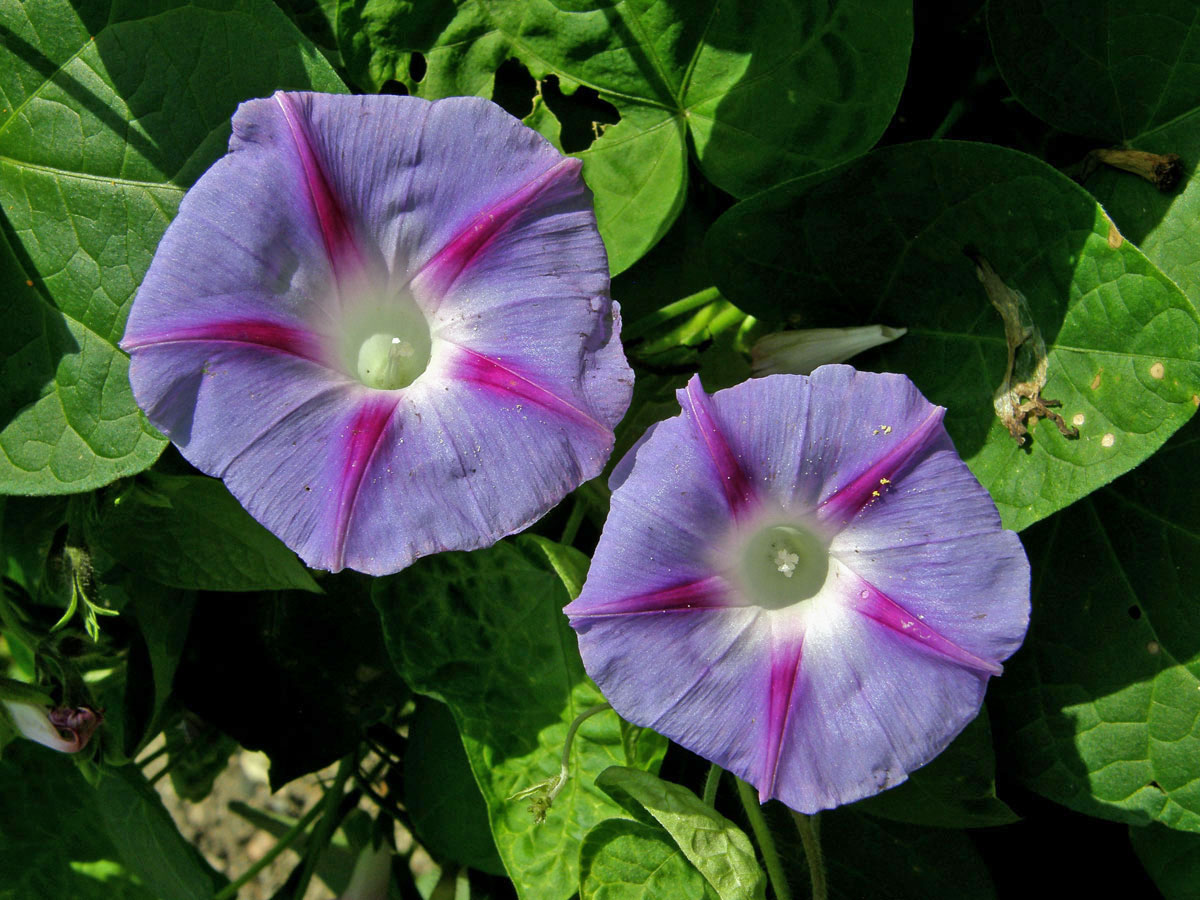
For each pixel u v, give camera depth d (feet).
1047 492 0.63
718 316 0.71
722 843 0.61
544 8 0.66
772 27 0.65
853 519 0.57
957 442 0.65
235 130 0.54
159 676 0.75
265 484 0.53
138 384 0.52
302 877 0.85
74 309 0.62
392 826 0.90
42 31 0.61
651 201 0.67
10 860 0.76
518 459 0.53
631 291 0.73
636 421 0.70
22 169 0.62
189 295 0.53
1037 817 0.80
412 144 0.55
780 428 0.55
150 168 0.62
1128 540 0.69
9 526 0.77
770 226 0.66
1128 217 0.67
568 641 0.69
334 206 0.55
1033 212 0.63
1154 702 0.67
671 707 0.55
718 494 0.55
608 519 0.55
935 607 0.55
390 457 0.54
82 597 0.67
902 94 0.74
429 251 0.57
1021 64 0.68
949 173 0.64
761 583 0.58
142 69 0.61
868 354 0.69
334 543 0.53
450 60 0.67
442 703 0.80
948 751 0.67
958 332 0.66
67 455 0.61
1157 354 0.60
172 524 0.70
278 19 0.61
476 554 0.70
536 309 0.55
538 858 0.68
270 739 0.82
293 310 0.55
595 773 0.69
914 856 0.74
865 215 0.66
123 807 0.75
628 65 0.67
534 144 0.55
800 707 0.56
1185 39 0.66
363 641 0.81
